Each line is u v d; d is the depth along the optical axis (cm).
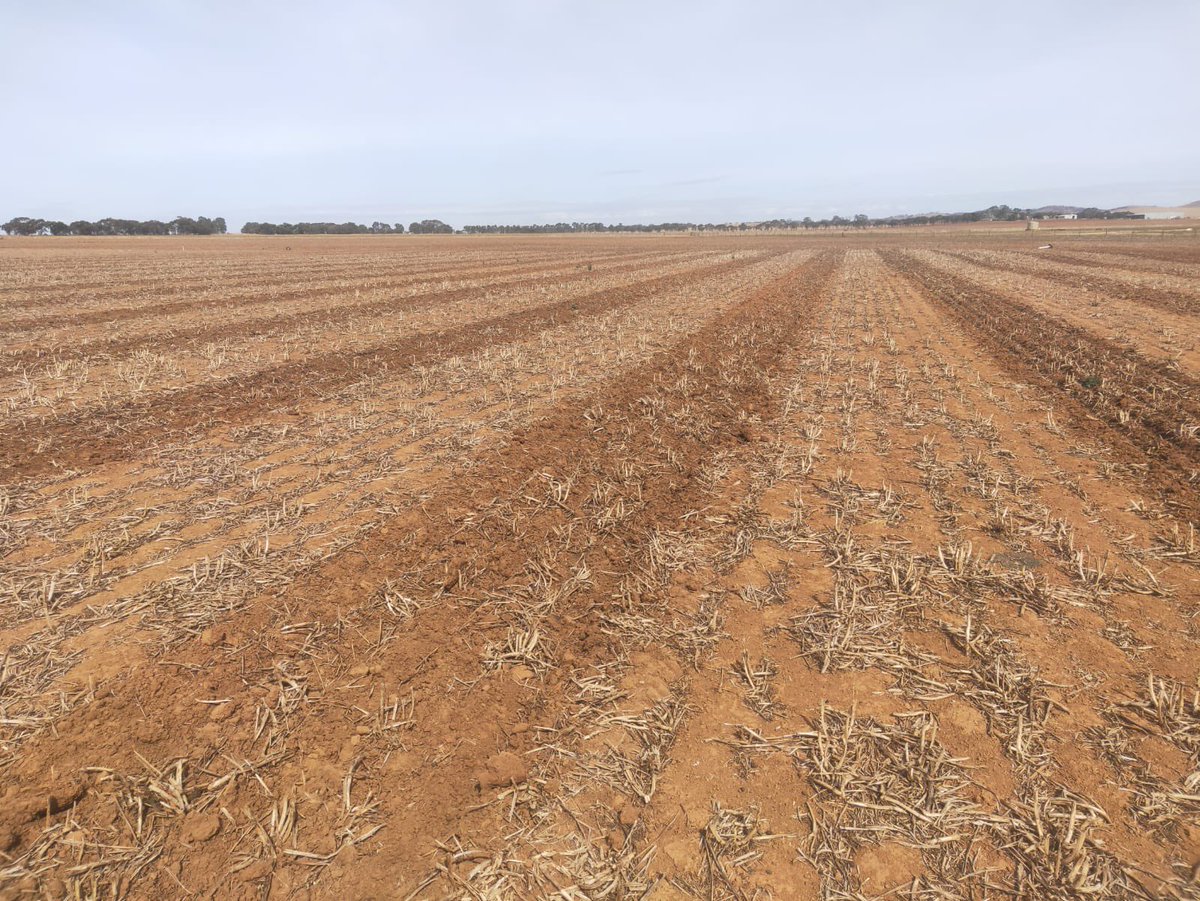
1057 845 269
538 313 1739
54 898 238
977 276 2750
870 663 377
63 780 279
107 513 529
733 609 432
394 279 2723
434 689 349
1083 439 748
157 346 1240
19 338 1273
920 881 256
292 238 10181
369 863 258
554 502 582
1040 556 491
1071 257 3928
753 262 3941
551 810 285
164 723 314
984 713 340
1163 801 287
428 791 290
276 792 286
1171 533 521
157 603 405
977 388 984
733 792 295
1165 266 3138
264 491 585
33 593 412
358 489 596
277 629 388
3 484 575
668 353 1228
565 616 419
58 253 4866
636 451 721
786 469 672
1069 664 372
